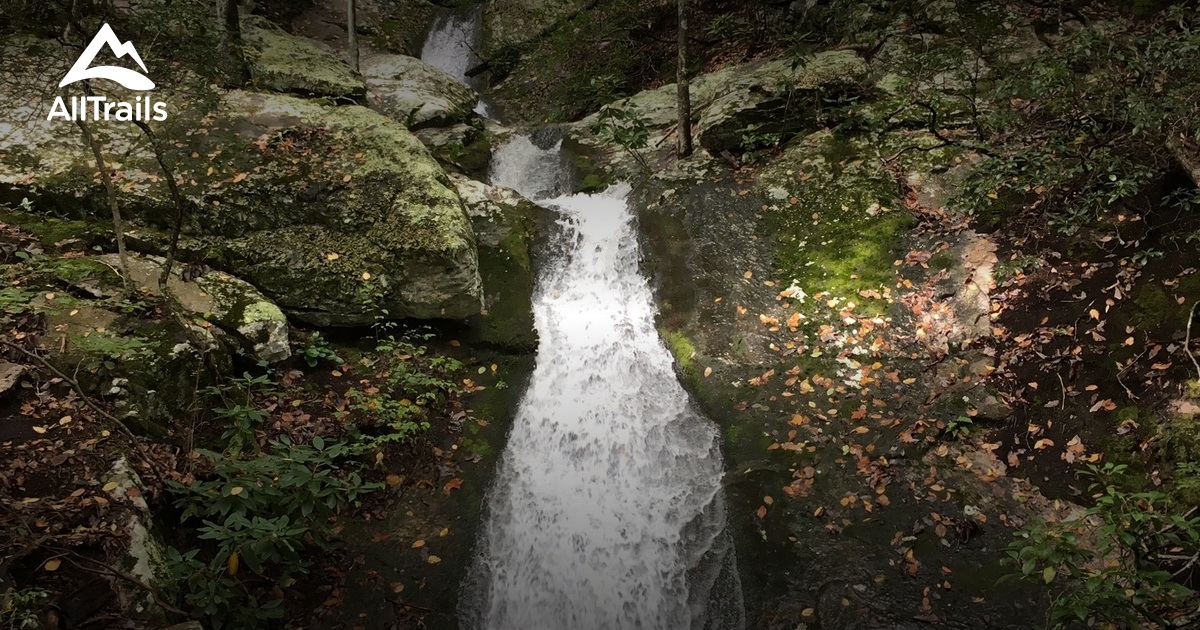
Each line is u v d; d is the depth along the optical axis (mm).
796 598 4395
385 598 4414
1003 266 5848
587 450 5555
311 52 9172
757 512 4883
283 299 5754
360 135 6773
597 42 11648
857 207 6770
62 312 4730
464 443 5391
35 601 3174
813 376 5645
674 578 4867
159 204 5836
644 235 7008
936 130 7277
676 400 5781
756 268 6539
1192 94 5711
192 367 4727
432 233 5945
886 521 4672
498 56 12273
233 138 6523
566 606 4934
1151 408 4637
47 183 5793
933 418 5191
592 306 6551
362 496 4891
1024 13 8508
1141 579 3197
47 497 3674
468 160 8711
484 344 6113
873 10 9070
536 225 7172
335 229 6117
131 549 3576
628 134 7613
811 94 7871
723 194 7266
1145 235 5570
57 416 4133
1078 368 5098
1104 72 6961
